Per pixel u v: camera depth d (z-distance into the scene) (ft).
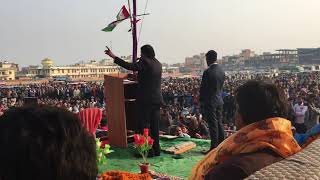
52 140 4.42
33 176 4.34
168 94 108.78
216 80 26.91
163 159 26.13
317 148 7.26
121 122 28.02
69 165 4.46
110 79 28.71
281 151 8.48
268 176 6.27
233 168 8.13
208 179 8.70
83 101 103.04
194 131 48.62
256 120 9.16
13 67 611.88
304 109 52.31
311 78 199.11
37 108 4.68
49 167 4.37
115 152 26.86
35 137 4.36
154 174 21.44
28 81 398.62
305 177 6.17
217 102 27.17
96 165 4.82
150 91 25.99
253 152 8.59
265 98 9.12
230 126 59.21
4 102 115.96
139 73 26.12
